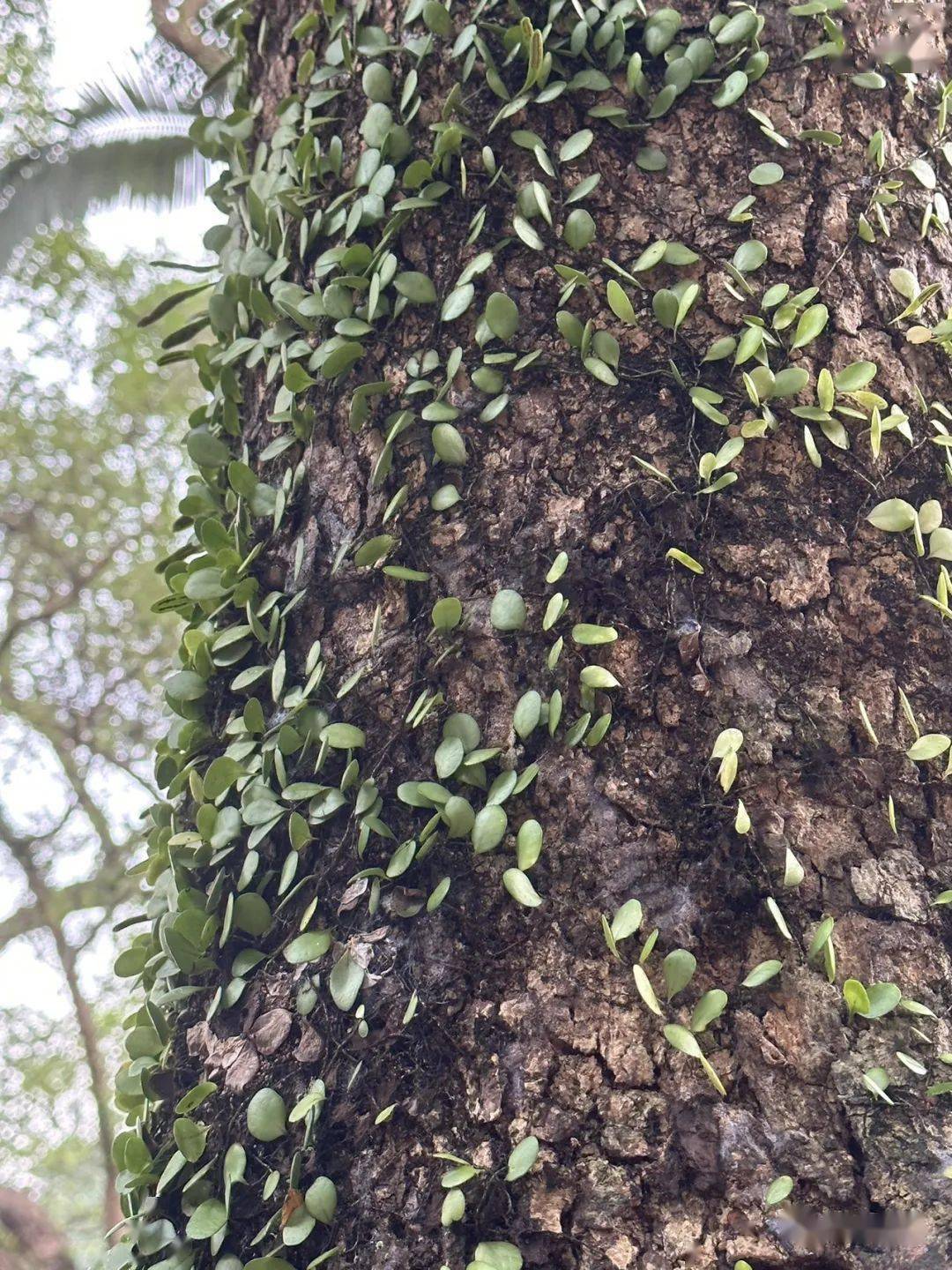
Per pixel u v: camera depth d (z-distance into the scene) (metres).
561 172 0.91
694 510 0.86
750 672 0.85
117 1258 0.87
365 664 0.90
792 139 0.91
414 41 0.95
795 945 0.81
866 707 0.85
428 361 0.92
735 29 0.90
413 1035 0.83
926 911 0.82
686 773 0.84
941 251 0.93
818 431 0.87
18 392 4.06
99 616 4.33
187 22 2.00
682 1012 0.81
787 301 0.88
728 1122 0.79
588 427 0.88
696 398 0.87
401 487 0.91
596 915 0.82
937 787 0.84
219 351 1.04
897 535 0.87
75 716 4.23
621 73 0.92
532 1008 0.82
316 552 0.93
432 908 0.84
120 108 2.03
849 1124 0.79
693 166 0.91
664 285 0.90
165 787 0.99
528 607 0.87
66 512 4.28
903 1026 0.80
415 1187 0.81
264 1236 0.83
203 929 0.90
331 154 0.97
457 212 0.93
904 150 0.93
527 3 0.93
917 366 0.90
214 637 0.95
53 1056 4.27
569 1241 0.79
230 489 1.00
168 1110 0.89
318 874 0.88
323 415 0.95
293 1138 0.84
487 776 0.86
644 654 0.85
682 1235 0.78
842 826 0.83
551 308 0.90
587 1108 0.80
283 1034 0.86
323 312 0.94
